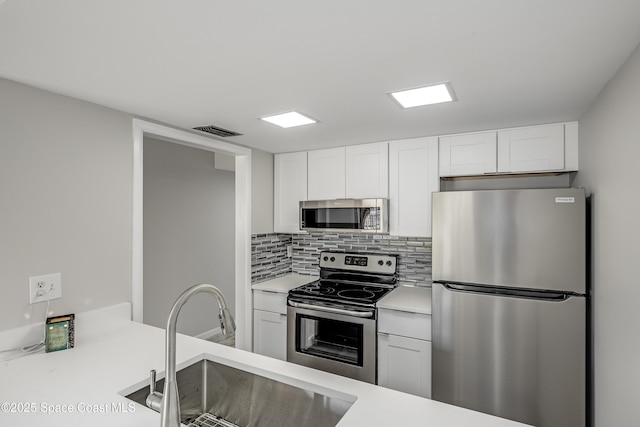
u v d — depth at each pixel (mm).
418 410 1116
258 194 3180
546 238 1927
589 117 1911
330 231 3021
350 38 1183
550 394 1900
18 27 1105
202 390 1559
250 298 3061
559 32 1132
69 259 1755
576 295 1858
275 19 1064
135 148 2078
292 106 1936
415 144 2709
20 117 1582
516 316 1979
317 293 2775
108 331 1854
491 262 2061
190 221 3770
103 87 1642
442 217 2199
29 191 1611
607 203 1568
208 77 1519
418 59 1347
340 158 3033
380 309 2482
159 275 3438
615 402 1470
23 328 1578
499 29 1118
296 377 1346
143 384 1323
